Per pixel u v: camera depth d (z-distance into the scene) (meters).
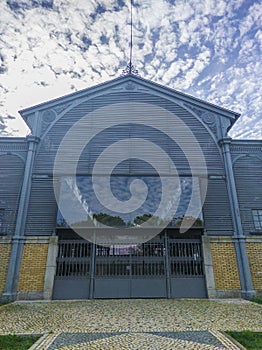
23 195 9.69
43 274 8.89
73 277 9.11
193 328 4.83
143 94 11.73
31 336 4.32
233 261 9.27
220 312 6.36
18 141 10.80
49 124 11.05
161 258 9.43
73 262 9.27
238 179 10.52
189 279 9.20
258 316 5.87
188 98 11.70
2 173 10.24
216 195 10.20
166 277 9.20
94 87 11.70
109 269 9.27
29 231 9.39
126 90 11.76
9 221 9.53
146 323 5.26
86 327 4.97
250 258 9.27
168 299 8.70
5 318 5.81
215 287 8.93
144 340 4.08
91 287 8.95
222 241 9.52
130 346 3.78
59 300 8.60
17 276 8.77
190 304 7.61
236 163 10.79
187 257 9.45
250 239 9.51
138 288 9.05
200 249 9.56
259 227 9.89
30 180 10.04
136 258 9.42
